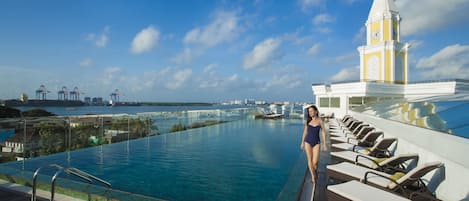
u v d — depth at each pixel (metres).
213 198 5.27
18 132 7.72
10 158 7.48
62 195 4.54
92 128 10.22
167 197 5.30
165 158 8.59
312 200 4.12
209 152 9.59
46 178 5.33
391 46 26.84
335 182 4.88
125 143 11.38
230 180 6.38
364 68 28.94
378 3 28.28
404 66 27.83
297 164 6.67
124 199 4.17
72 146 9.38
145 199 4.21
